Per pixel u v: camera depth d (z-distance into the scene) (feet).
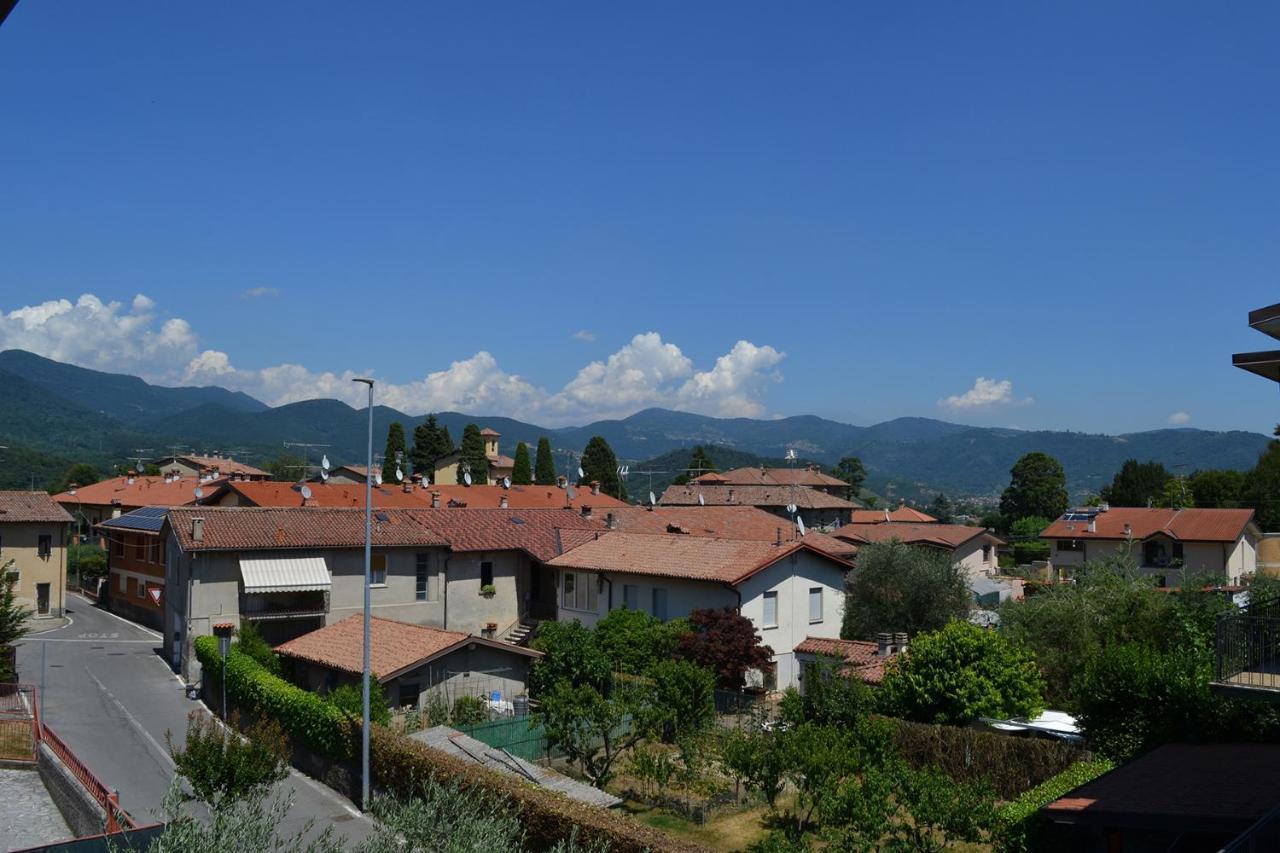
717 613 127.13
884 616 151.84
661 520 195.00
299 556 142.92
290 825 80.89
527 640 159.02
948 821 65.82
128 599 198.59
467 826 49.24
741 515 203.92
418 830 48.78
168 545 157.58
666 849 58.65
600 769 95.55
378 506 211.41
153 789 91.15
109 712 120.16
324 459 222.48
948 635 101.71
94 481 402.72
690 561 142.92
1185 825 54.85
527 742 99.81
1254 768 65.77
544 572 169.58
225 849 42.83
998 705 97.81
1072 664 114.32
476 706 109.81
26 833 82.99
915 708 99.71
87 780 80.79
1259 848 46.57
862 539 250.57
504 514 179.93
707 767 95.04
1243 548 236.22
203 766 75.92
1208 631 96.63
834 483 421.59
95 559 242.78
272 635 142.31
